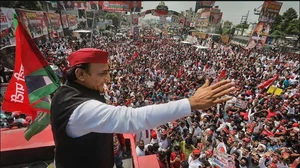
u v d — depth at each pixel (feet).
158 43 161.79
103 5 173.27
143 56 100.99
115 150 10.61
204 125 36.65
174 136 30.32
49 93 8.75
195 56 108.99
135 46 136.87
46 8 164.96
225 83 3.99
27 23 81.56
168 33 209.26
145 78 65.16
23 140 11.83
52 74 9.09
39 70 8.68
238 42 193.67
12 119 28.91
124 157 13.16
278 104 47.11
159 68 78.84
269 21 127.95
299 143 31.86
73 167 4.34
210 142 31.96
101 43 139.74
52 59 68.08
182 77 68.33
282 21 205.67
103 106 3.86
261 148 30.50
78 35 155.53
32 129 8.50
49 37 109.29
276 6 124.67
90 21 202.80
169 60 93.86
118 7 172.35
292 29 191.93
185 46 152.56
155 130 32.17
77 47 105.81
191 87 55.62
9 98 10.03
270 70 82.28
